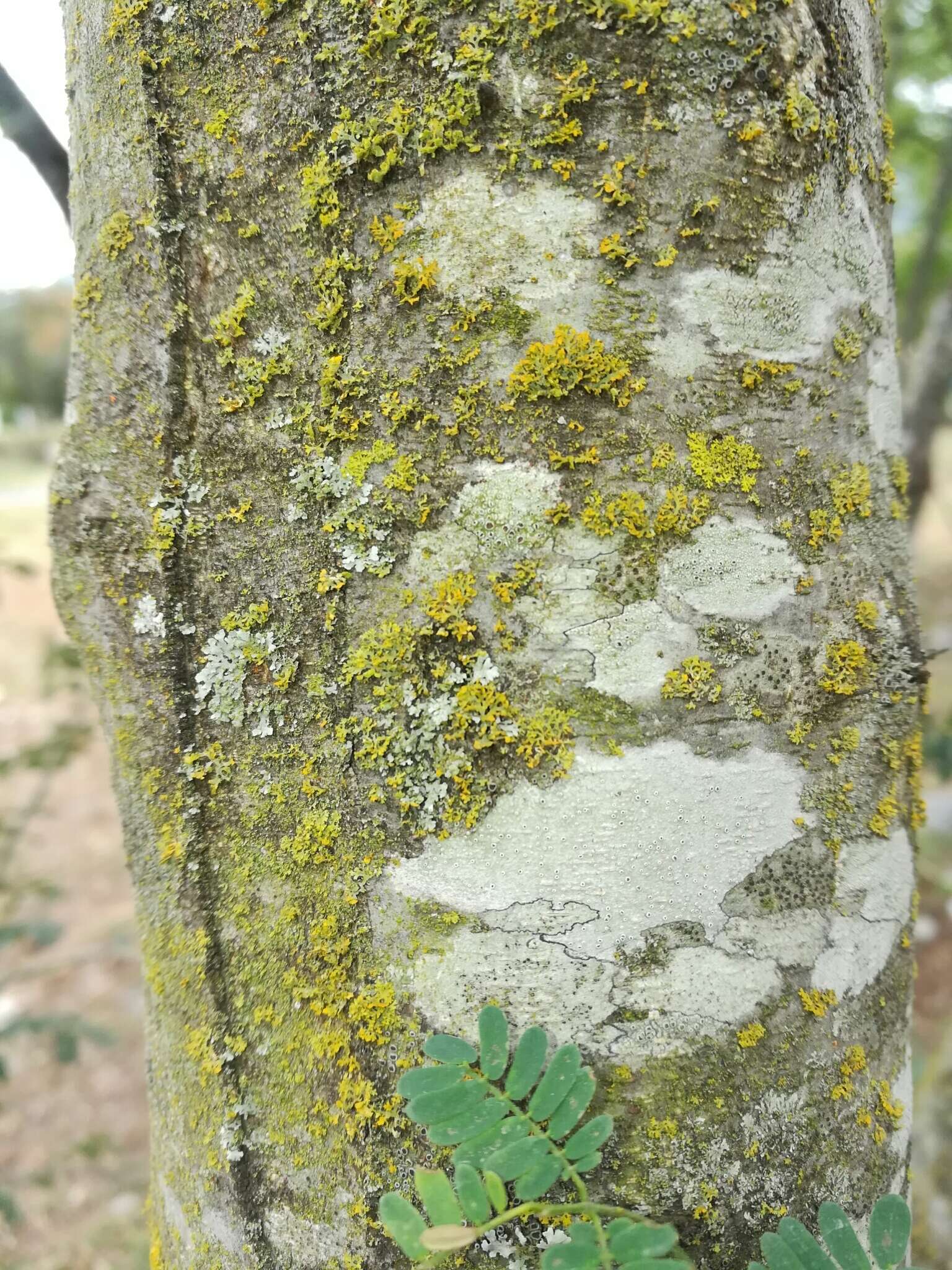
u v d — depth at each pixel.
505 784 0.23
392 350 0.23
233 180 0.23
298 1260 0.25
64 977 0.90
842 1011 0.25
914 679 0.26
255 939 0.25
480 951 0.23
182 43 0.23
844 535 0.25
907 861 0.27
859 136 0.25
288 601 0.24
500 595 0.23
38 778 1.19
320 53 0.22
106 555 0.26
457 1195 0.21
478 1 0.22
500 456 0.23
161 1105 0.27
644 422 0.23
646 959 0.23
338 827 0.24
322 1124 0.24
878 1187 0.25
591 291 0.22
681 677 0.23
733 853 0.24
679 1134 0.23
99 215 0.25
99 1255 0.63
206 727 0.25
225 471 0.24
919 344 1.07
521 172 0.22
